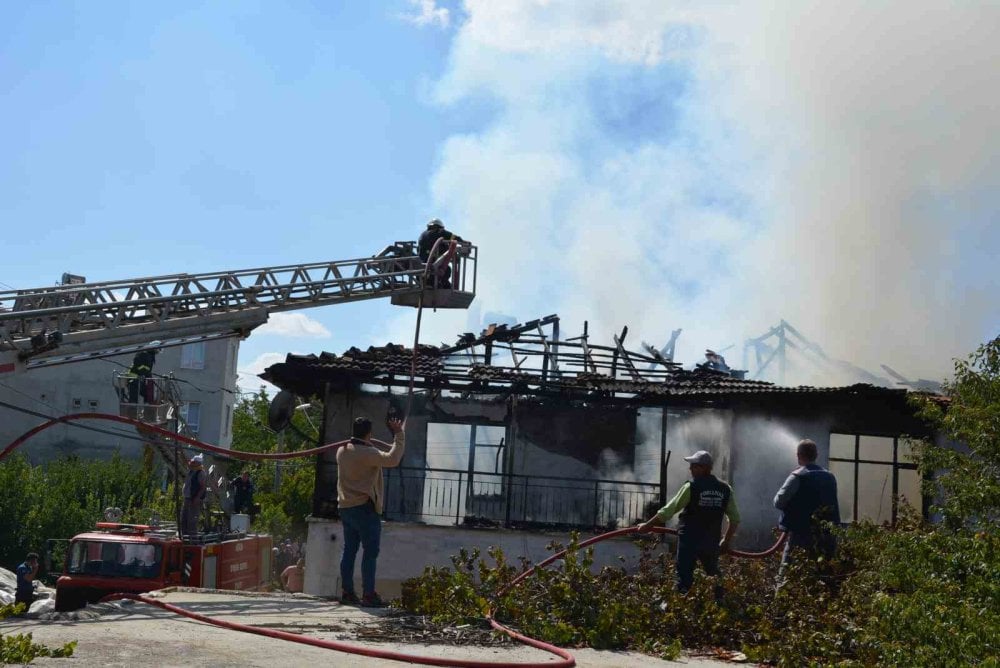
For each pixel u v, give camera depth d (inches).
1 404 524.4
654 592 314.5
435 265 1018.1
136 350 725.3
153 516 713.0
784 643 274.4
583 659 252.1
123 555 663.8
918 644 255.0
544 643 250.5
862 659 267.6
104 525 698.2
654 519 327.3
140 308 720.3
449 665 219.1
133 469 1850.4
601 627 282.5
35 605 650.2
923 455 399.9
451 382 794.2
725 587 311.9
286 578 908.6
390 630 269.9
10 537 1541.6
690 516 331.3
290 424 817.5
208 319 784.3
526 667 215.9
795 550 329.4
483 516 811.4
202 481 716.7
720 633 297.6
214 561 709.3
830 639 273.7
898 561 302.5
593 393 802.8
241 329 830.5
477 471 809.5
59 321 649.0
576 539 321.1
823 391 744.3
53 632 231.5
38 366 627.2
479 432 825.5
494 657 233.6
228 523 840.3
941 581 289.4
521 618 289.3
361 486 334.6
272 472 2135.8
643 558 354.3
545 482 818.8
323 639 248.5
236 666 198.1
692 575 327.9
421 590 315.9
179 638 231.9
